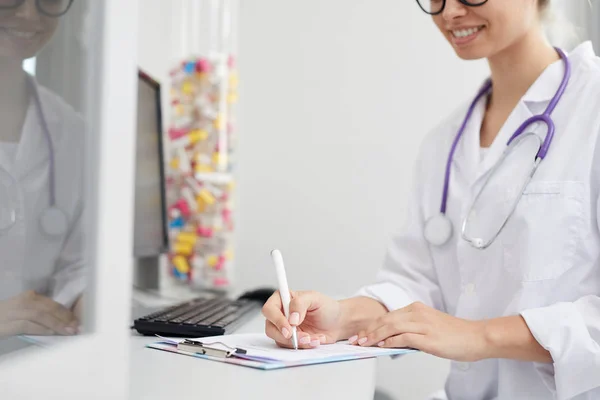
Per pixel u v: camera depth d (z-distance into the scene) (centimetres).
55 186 43
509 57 115
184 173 201
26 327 41
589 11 155
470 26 108
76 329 41
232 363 75
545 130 108
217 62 203
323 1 220
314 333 98
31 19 43
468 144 119
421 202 125
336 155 220
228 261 204
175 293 184
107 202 42
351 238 218
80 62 43
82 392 40
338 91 219
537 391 100
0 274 42
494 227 108
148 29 208
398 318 92
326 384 65
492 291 108
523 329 91
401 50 214
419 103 213
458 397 115
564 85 109
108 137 42
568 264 99
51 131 43
